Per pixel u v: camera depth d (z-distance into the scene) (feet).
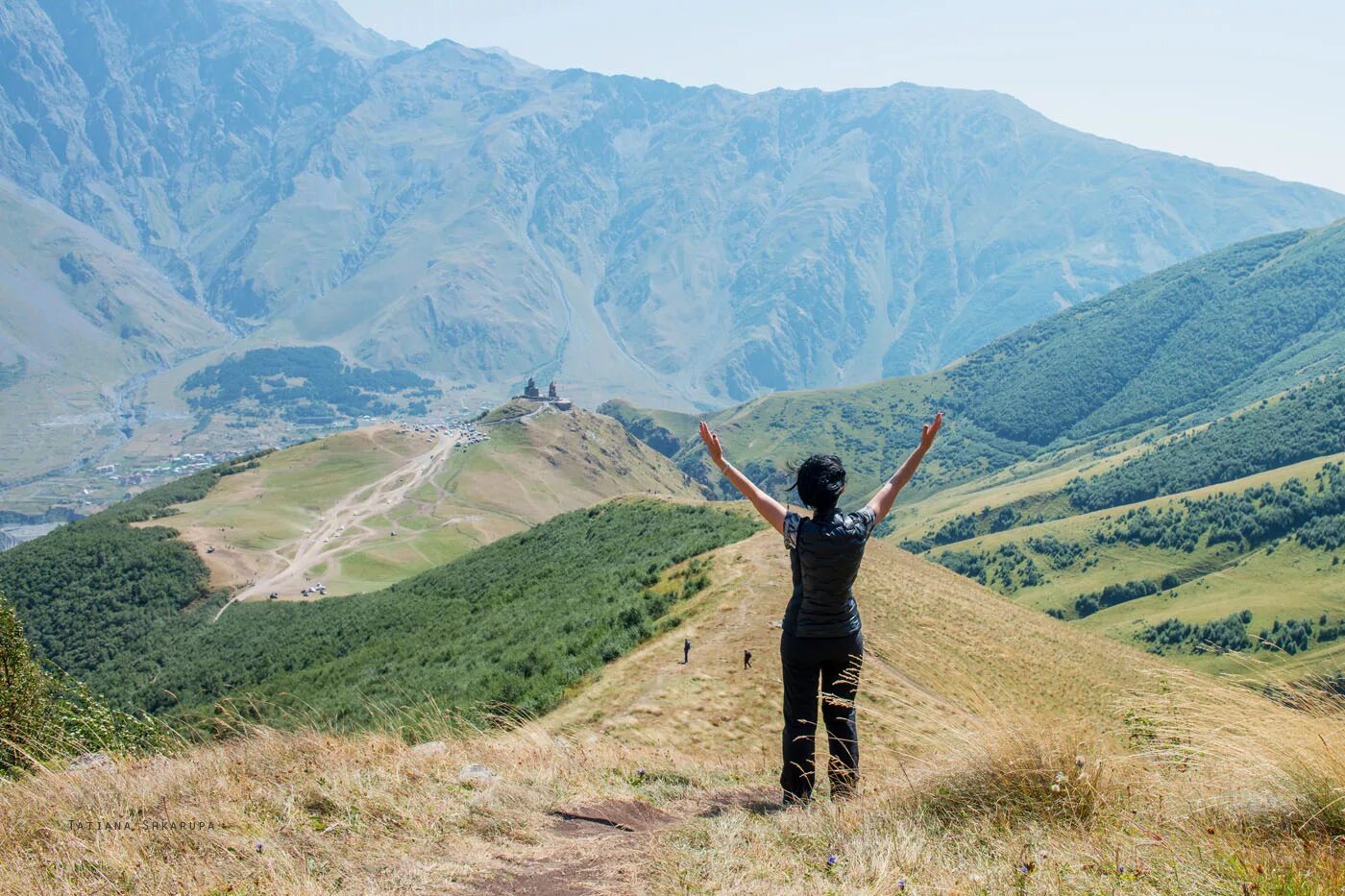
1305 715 16.72
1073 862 14.46
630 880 15.34
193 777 21.71
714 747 66.13
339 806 19.69
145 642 414.41
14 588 455.63
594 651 96.63
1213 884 13.06
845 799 19.81
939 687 26.53
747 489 20.49
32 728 28.96
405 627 190.39
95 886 14.53
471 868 16.35
